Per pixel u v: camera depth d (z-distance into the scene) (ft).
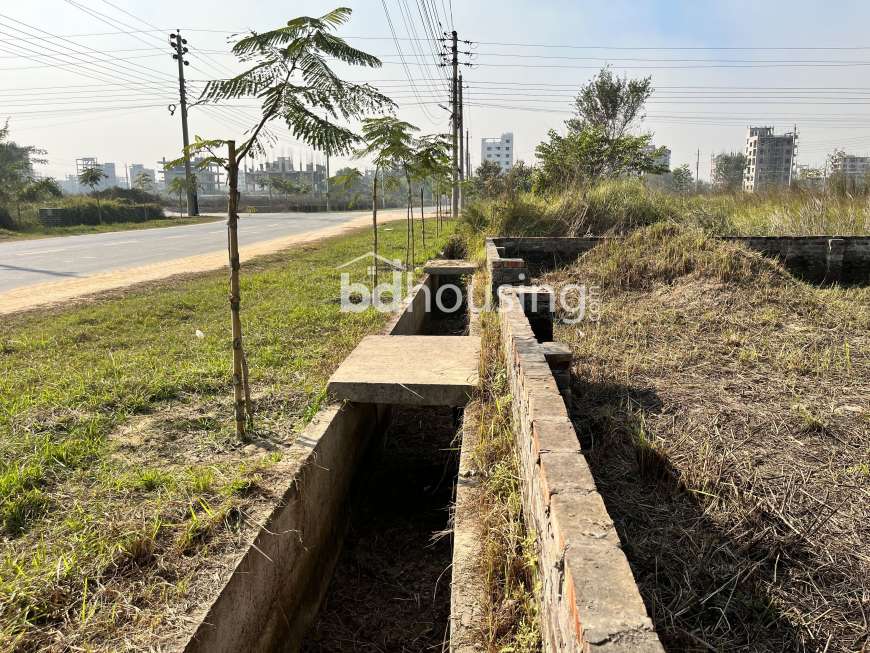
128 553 9.15
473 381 15.81
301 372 17.46
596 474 10.75
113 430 13.61
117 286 33.09
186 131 116.88
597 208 45.98
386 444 21.24
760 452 11.16
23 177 128.88
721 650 6.98
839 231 37.65
